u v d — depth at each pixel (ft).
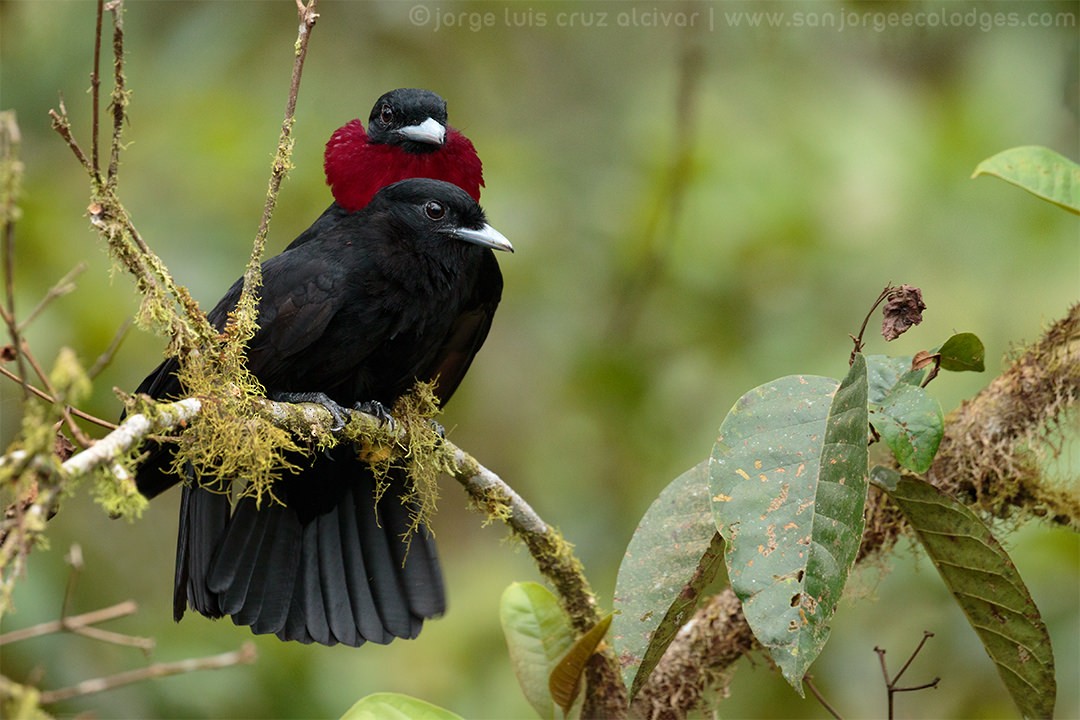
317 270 26.12
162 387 24.77
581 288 42.32
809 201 42.11
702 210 41.75
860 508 18.21
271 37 42.11
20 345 15.56
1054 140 40.93
